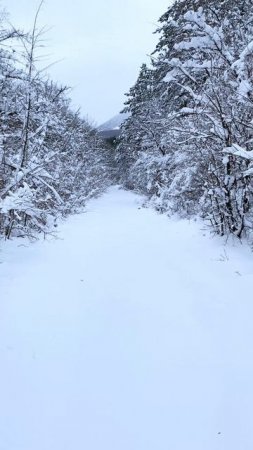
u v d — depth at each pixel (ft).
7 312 15.39
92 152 98.12
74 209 52.49
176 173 43.01
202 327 13.79
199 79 34.58
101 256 24.54
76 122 72.54
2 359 12.02
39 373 11.31
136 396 10.21
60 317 15.05
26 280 19.24
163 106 62.28
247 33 31.12
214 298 16.19
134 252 25.30
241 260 20.68
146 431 9.00
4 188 27.32
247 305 15.15
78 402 10.04
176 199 41.39
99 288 18.28
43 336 13.48
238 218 24.66
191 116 31.68
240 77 24.81
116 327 14.11
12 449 8.49
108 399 10.12
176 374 11.09
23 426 9.22
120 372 11.28
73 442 8.71
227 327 13.65
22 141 30.71
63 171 49.19
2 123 32.37
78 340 13.21
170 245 26.63
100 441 8.73
